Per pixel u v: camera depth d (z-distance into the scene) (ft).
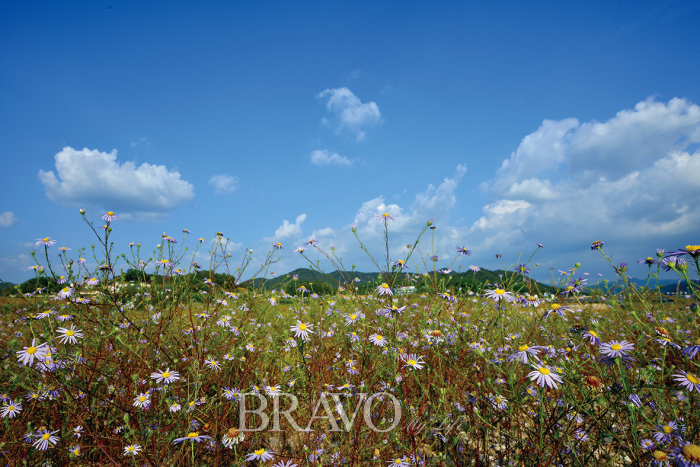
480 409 7.83
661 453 5.16
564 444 6.43
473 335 10.36
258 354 10.58
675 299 10.03
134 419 7.63
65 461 7.13
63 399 7.92
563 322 11.21
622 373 5.92
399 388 7.82
